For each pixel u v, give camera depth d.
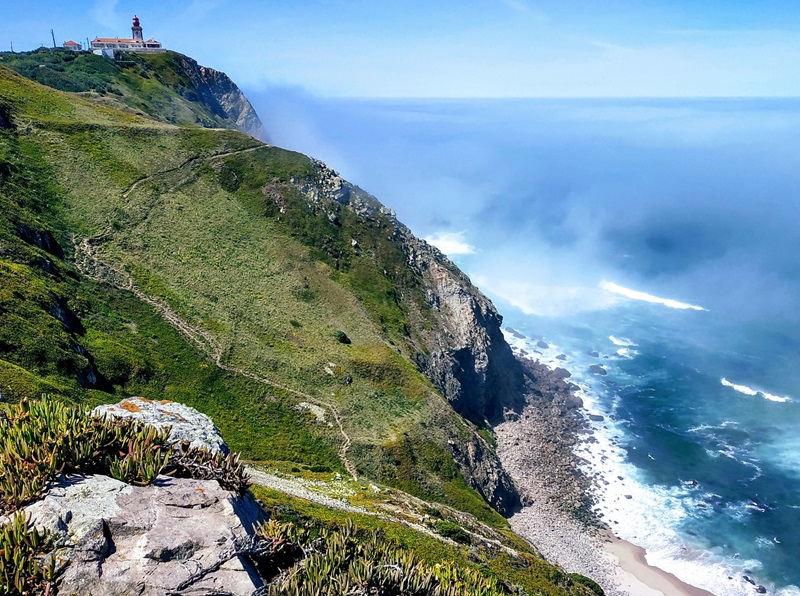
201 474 12.40
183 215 86.19
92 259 71.75
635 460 84.38
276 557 11.61
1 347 44.69
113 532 9.91
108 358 56.72
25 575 8.77
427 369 85.81
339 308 85.19
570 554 64.44
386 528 36.91
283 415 63.53
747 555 65.19
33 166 80.81
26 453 10.73
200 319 71.00
